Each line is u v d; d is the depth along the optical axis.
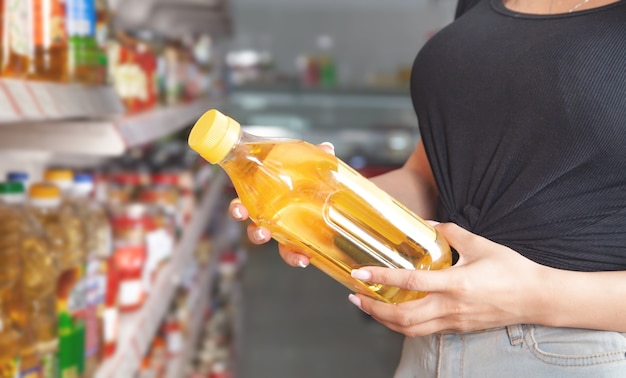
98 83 1.64
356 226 1.09
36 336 1.31
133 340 1.76
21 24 1.28
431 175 1.45
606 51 1.11
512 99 1.17
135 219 1.93
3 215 1.25
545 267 1.11
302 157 1.09
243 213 1.13
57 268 1.37
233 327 4.59
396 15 8.09
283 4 8.05
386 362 4.58
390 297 1.13
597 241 1.14
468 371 1.20
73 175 1.65
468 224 1.24
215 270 4.64
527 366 1.16
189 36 3.88
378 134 7.85
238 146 1.08
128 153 3.05
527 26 1.19
